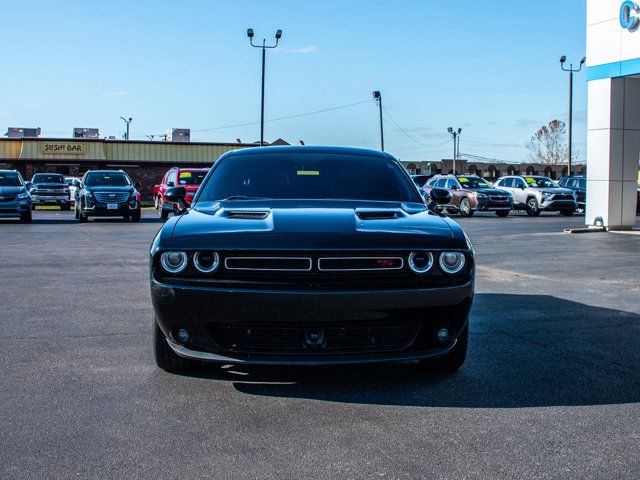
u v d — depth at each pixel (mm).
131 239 14617
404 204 4945
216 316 3814
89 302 6988
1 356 4820
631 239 14633
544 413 3680
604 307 6914
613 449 3186
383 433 3379
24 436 3326
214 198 5066
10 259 10750
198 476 2885
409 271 3883
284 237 3867
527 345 5258
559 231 17250
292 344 3871
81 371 4457
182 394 3986
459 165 64562
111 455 3100
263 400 3887
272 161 5469
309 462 3029
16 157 48219
